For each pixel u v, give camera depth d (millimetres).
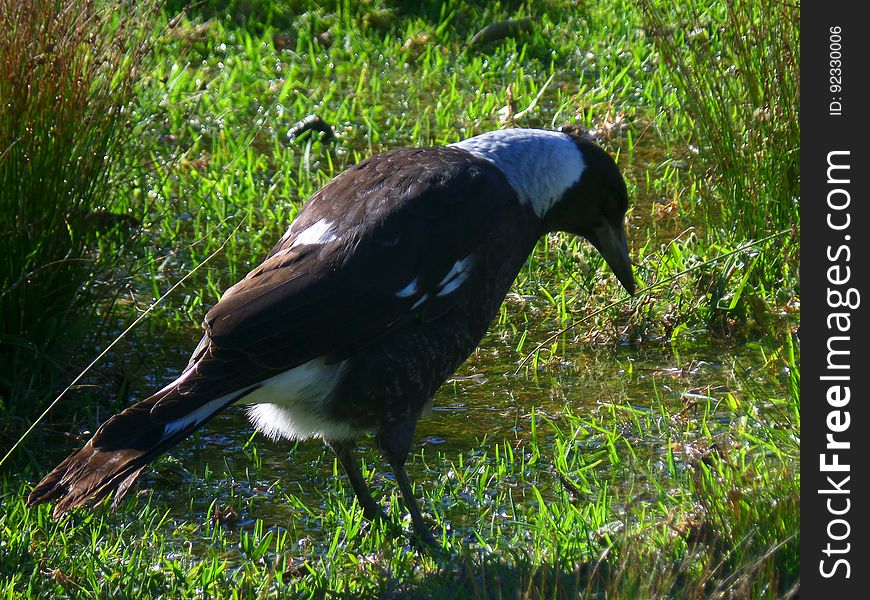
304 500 8492
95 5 9719
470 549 7703
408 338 7672
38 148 9180
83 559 7484
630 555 6676
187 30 17047
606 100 15641
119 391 9586
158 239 12273
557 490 8438
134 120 11625
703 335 10562
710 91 12719
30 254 9141
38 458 8828
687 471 7855
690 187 12945
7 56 9016
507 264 8164
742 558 6723
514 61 16875
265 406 8023
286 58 17250
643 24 15000
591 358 10336
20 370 9406
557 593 6910
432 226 7664
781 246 10969
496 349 10523
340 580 7359
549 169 8492
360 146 14641
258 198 13328
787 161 11031
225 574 7430
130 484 7270
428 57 16906
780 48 11047
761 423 8430
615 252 9117
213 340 7195
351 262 7473
